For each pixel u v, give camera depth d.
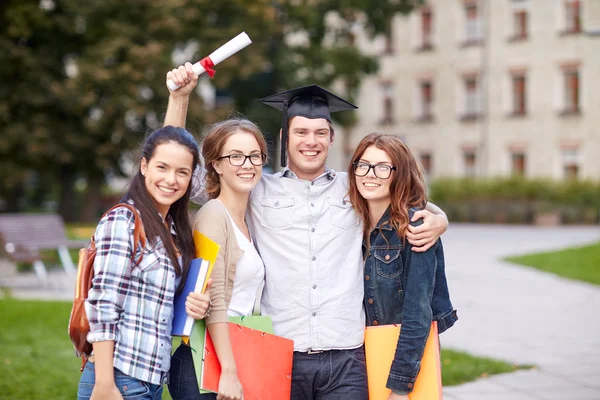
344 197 3.71
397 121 39.94
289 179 3.70
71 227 21.97
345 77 29.30
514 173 34.94
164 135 3.26
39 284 13.01
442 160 38.47
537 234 27.39
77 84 24.08
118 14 25.12
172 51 25.98
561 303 11.48
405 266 3.60
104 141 26.36
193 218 3.48
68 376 6.51
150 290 3.15
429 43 38.62
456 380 6.75
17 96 24.66
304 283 3.57
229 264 3.42
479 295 12.30
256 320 3.42
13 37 25.20
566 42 34.47
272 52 29.02
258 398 3.34
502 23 36.19
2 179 26.66
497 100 36.53
